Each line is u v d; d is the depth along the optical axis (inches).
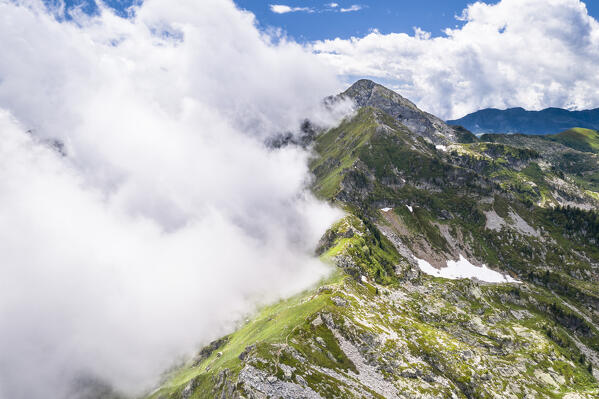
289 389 5462.6
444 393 6722.4
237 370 6058.1
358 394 5876.0
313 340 6889.8
